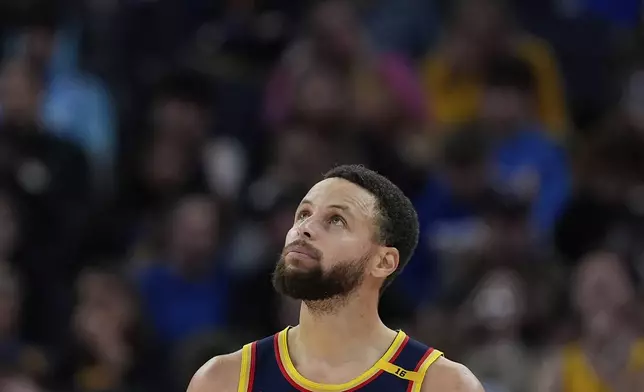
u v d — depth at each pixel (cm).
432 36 3672
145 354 2753
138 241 3106
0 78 3350
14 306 2702
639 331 2591
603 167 3105
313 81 3253
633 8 3875
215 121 3397
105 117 3444
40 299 2944
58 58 3509
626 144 3116
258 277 2838
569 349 2531
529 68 3381
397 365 1231
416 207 3022
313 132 3172
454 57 3397
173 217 2933
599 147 3123
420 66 3556
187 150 3241
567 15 3766
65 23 3619
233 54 3525
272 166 3250
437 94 3400
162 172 3212
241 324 2819
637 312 2612
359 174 1264
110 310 2727
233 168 3328
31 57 3281
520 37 3538
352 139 3142
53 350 2794
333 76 3266
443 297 2766
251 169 3341
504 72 3359
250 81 3466
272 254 2845
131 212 3253
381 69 3319
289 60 3397
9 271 2830
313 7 3622
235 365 1251
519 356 2566
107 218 3161
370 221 1241
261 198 3055
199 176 3234
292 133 3161
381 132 3212
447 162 3030
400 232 1259
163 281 2864
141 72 3569
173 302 2845
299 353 1246
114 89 3534
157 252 2986
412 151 3192
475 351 2562
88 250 3098
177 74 3362
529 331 2720
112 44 3612
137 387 2702
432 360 1233
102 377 2664
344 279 1223
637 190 3098
